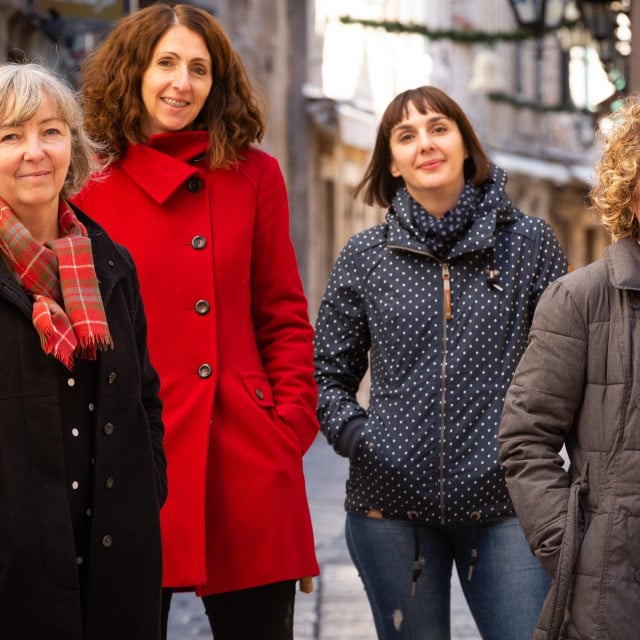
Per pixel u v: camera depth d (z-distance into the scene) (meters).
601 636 4.38
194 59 5.67
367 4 34.69
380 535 5.87
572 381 4.57
